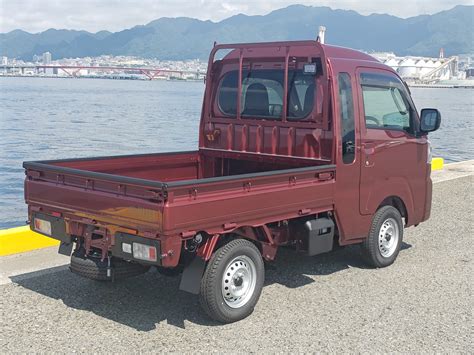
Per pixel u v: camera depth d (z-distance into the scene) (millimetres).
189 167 7438
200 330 5141
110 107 64188
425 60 197875
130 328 5152
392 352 4797
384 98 6973
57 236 5645
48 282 6293
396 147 7082
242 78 7117
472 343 5016
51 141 32281
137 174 6926
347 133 6383
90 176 5211
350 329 5238
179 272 5695
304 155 6516
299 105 6574
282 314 5555
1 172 22203
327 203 6176
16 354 4617
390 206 7133
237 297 5371
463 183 14203
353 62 6602
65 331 5062
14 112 53750
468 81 189375
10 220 14953
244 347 4812
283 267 7059
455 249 8102
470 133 44688
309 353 4730
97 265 5309
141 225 4793
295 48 6645
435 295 6191
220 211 5027
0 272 6582
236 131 7098
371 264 7066
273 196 5504
